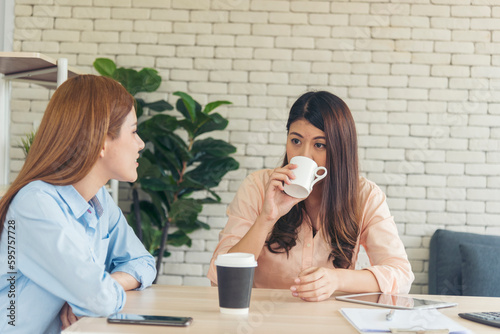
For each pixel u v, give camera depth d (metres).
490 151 3.32
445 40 3.33
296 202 1.45
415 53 3.34
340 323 1.01
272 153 3.35
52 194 1.12
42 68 2.11
